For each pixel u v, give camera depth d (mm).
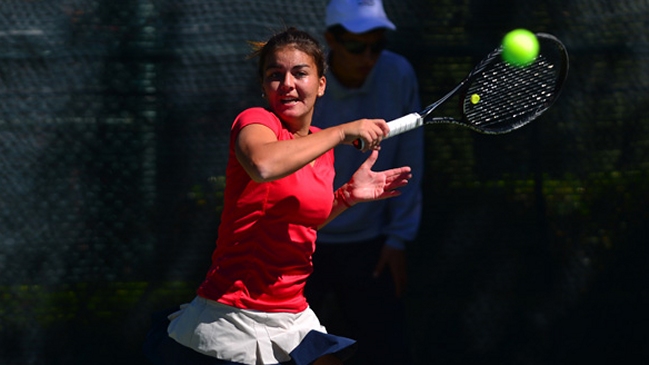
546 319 20141
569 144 20266
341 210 12102
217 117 19938
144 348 11633
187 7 19828
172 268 20016
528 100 13516
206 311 10930
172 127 19922
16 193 19844
